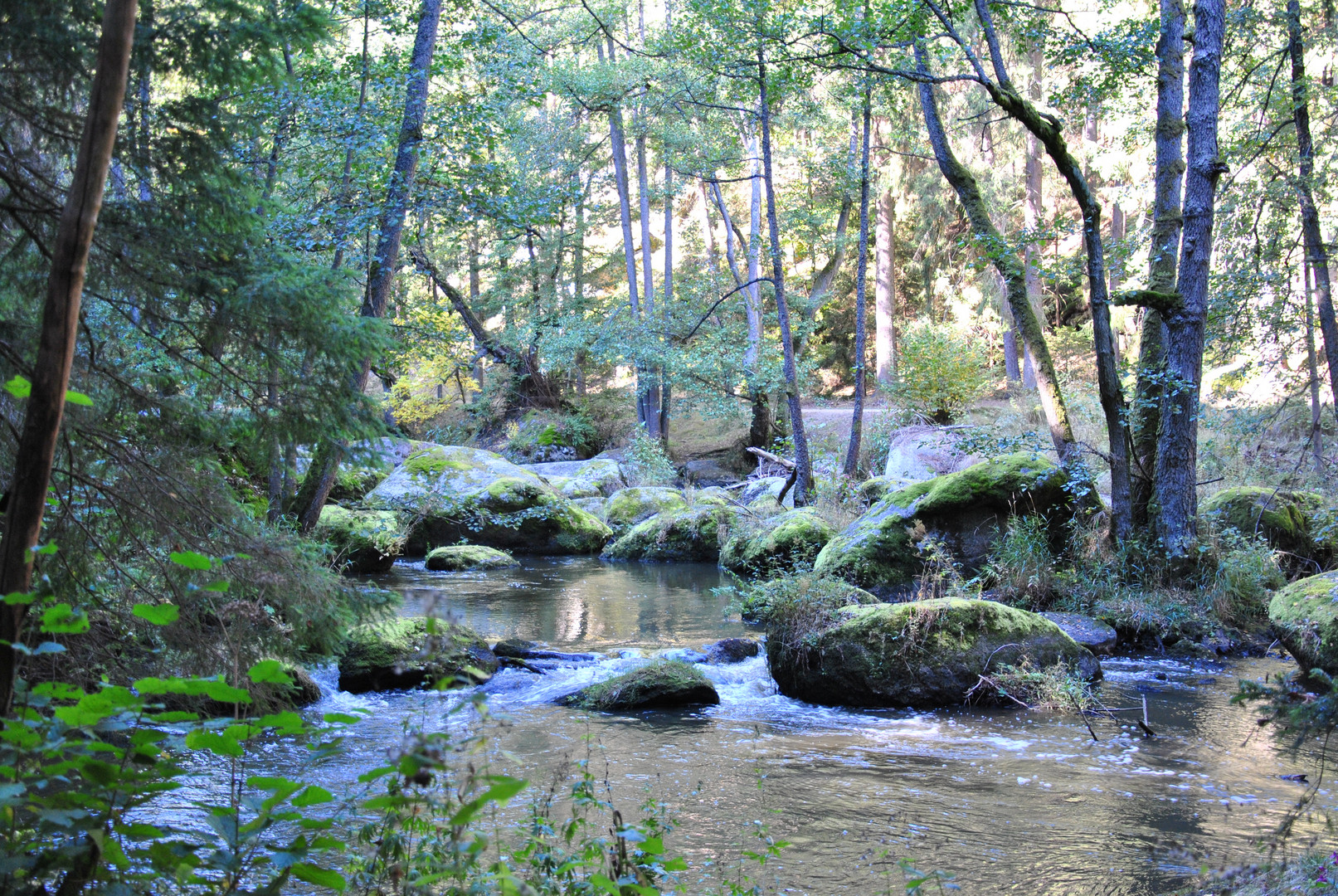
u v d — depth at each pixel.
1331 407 15.86
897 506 12.33
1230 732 7.04
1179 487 10.92
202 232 4.13
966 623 8.27
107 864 2.53
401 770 2.13
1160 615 10.27
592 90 22.89
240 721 2.07
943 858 4.65
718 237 33.97
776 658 8.49
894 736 7.03
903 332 29.97
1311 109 13.37
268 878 3.71
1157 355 11.62
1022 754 6.52
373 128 9.52
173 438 4.28
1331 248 12.66
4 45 3.77
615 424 29.56
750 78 16.91
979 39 18.25
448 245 27.31
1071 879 4.36
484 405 29.41
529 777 5.73
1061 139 10.68
